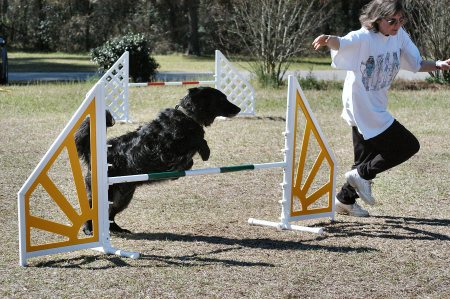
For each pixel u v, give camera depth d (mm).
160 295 5746
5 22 60812
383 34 7711
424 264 6707
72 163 6879
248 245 7391
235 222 8531
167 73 34031
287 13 27203
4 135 15367
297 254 7027
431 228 8148
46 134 15609
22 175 11312
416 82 28000
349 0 51000
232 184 10789
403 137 7887
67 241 6824
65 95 22656
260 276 6277
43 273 6316
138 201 9609
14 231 7902
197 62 45906
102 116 6977
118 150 7910
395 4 7473
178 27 58281
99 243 7074
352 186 8391
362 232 7992
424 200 9656
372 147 8180
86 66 40375
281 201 8211
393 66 7898
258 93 24422
